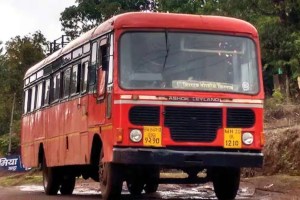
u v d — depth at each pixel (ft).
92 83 49.60
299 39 100.22
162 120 43.57
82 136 52.65
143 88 43.70
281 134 72.28
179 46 44.83
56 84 62.85
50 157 63.82
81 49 53.93
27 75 78.23
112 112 43.98
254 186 60.44
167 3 131.13
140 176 47.34
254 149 44.91
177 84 44.11
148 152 43.11
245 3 102.42
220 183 49.85
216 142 44.24
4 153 167.22
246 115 44.91
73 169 63.62
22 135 79.36
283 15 102.73
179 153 43.37
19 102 181.37
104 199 46.68
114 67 43.98
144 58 44.24
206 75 44.75
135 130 43.29
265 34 102.27
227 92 44.70
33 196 60.44
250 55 45.80
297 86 103.91
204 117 44.14
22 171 136.77
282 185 59.00
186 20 45.32
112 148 43.86
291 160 68.64
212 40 45.34
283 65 103.55
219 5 106.01
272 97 103.65
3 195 63.10
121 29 44.45
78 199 53.42
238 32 45.85
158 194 59.21
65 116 58.54
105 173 46.19
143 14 44.98
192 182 48.26
